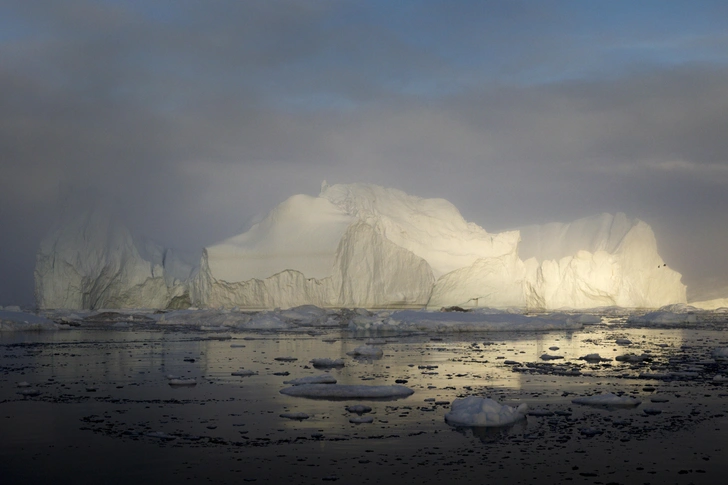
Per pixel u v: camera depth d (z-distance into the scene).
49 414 15.41
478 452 12.24
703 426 14.12
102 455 12.12
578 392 18.19
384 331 46.75
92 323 58.47
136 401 16.98
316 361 24.75
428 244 82.12
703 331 46.47
